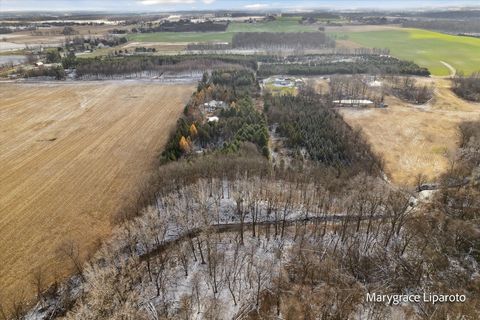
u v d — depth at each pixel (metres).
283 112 114.00
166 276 52.72
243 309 48.25
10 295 50.97
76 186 77.44
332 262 56.22
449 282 54.25
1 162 88.38
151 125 111.81
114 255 56.47
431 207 71.44
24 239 61.53
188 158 83.00
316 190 70.38
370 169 85.06
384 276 54.81
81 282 52.62
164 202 66.81
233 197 68.62
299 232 62.34
